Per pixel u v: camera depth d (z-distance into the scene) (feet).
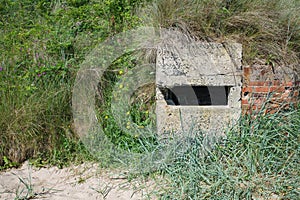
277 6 15.79
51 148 14.99
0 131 14.58
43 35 17.46
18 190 13.26
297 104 14.87
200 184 12.42
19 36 17.75
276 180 12.51
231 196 11.87
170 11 15.67
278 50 14.57
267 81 14.39
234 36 14.75
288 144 13.56
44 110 15.08
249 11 15.31
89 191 13.09
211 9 15.19
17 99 15.14
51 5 19.98
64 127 15.20
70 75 16.05
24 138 14.75
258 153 13.10
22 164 14.74
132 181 13.34
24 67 16.48
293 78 14.53
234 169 12.76
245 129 13.82
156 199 12.30
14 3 20.43
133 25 17.25
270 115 13.99
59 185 13.53
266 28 14.96
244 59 14.42
